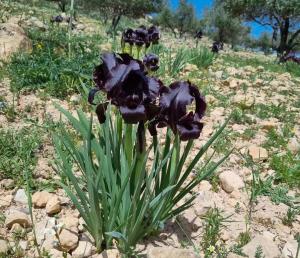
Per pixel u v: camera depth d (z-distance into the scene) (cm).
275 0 498
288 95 155
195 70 167
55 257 48
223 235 56
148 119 47
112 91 45
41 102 99
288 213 63
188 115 45
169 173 53
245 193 70
